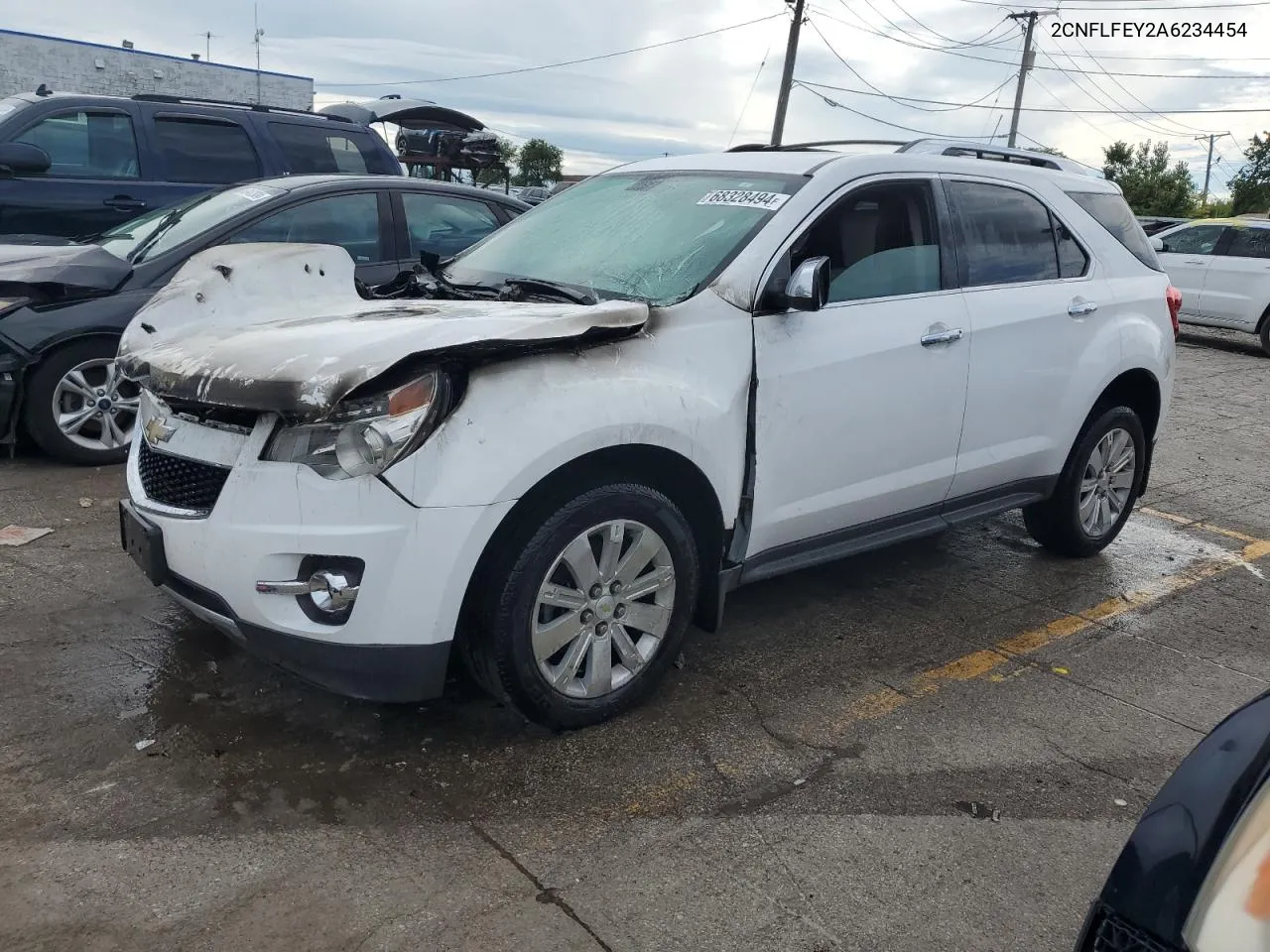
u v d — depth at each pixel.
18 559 4.67
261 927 2.51
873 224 4.16
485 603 3.14
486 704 3.61
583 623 3.35
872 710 3.76
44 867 2.68
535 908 2.62
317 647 3.01
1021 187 4.83
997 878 2.85
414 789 3.10
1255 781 1.70
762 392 3.66
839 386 3.88
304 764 3.20
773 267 3.73
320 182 6.73
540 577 3.17
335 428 2.93
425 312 3.48
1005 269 4.64
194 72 29.19
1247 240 14.88
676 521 3.49
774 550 3.90
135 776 3.09
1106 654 4.39
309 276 4.06
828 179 4.02
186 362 3.18
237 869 2.71
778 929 2.60
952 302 4.32
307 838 2.85
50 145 7.76
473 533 2.96
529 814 3.01
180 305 3.74
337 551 2.91
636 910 2.63
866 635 4.43
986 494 4.71
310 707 3.53
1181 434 9.01
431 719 3.50
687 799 3.13
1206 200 52.94
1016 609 4.82
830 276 3.95
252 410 2.98
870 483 4.12
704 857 2.86
